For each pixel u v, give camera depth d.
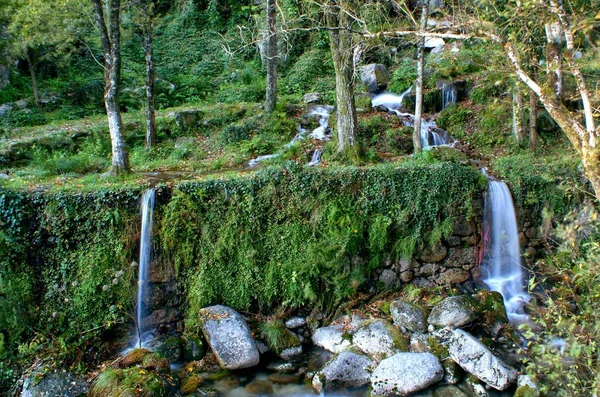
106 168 11.20
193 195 7.95
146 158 12.25
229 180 8.11
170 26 22.56
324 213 8.20
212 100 17.38
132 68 19.12
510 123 12.20
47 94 16.44
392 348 6.93
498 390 6.08
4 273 7.23
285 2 16.03
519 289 8.80
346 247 8.11
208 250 7.97
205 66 19.92
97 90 16.56
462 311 7.23
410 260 8.48
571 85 11.27
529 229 9.22
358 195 8.37
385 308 7.92
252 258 8.03
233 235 7.98
